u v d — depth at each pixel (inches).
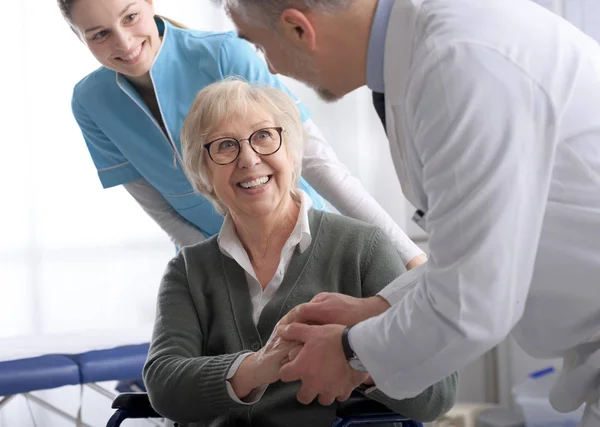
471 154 37.4
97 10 73.3
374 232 66.6
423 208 44.8
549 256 40.8
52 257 162.9
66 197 163.6
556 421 114.8
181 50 79.9
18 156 161.8
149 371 64.4
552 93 38.0
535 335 44.1
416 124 39.8
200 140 65.1
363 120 176.2
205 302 67.3
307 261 65.8
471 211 37.5
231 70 78.0
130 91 80.7
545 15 41.4
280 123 65.4
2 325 160.4
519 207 37.5
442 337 39.2
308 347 45.8
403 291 51.3
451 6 40.4
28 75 162.2
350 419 57.9
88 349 115.9
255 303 66.4
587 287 40.7
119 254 165.6
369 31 41.9
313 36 41.9
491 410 126.6
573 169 39.2
